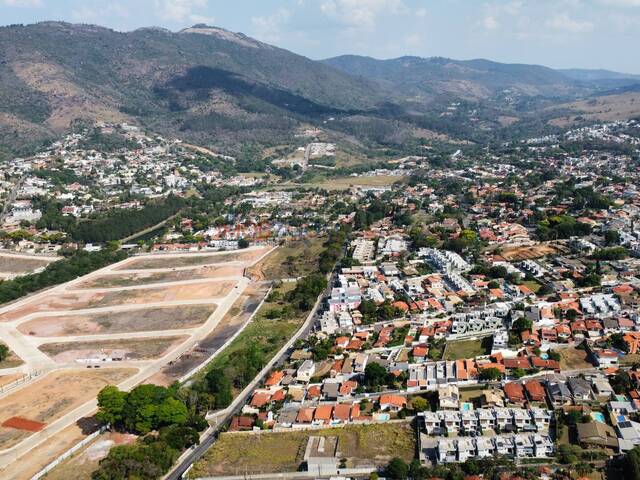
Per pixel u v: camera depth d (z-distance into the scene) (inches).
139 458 6806.1
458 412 7150.6
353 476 6505.9
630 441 6373.0
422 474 6274.6
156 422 7805.1
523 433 6791.3
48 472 7081.7
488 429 6963.6
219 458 7066.9
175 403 7869.1
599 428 6599.4
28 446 7711.6
